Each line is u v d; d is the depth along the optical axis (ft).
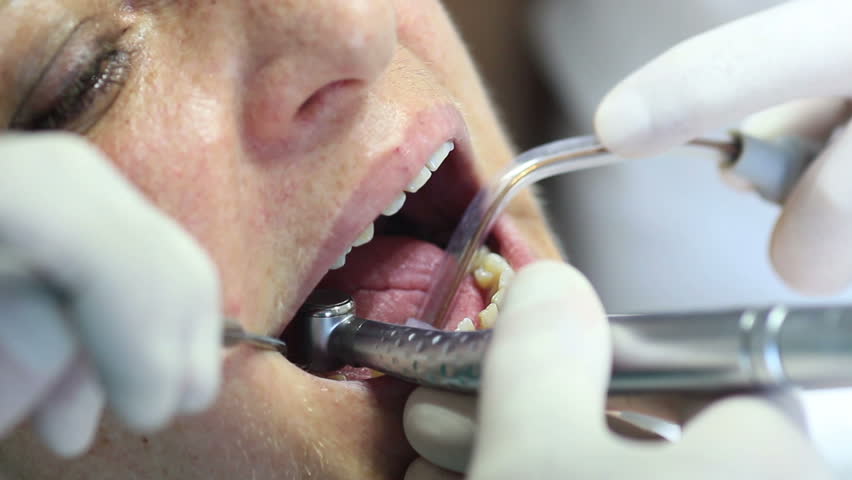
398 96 2.23
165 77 1.90
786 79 2.39
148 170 1.87
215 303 1.32
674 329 1.50
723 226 4.36
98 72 1.90
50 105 1.90
